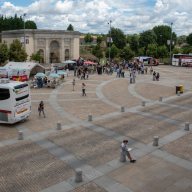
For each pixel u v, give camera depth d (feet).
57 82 110.32
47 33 199.41
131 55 253.44
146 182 33.35
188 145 46.93
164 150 44.39
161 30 342.85
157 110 72.13
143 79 131.54
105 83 116.57
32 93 92.12
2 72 112.16
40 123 58.90
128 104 79.05
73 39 215.10
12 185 32.19
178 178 34.55
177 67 206.18
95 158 40.60
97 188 31.81
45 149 43.93
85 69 153.58
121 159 39.47
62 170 36.37
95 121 60.95
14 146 45.14
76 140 48.42
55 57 210.79
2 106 55.11
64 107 73.82
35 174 35.09
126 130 54.65
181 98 88.58
